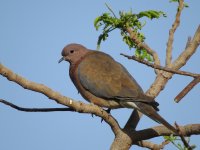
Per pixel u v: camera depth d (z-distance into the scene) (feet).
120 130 35.65
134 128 37.04
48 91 30.89
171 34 39.93
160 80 39.81
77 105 33.19
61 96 31.76
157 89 39.91
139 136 35.14
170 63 39.32
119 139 35.29
